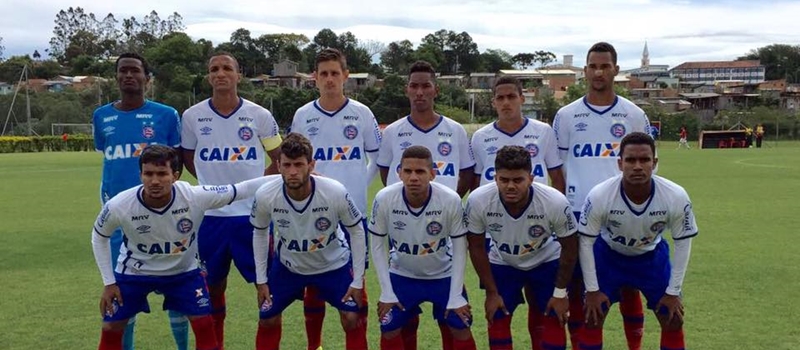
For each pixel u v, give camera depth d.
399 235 4.01
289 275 4.22
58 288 6.15
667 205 3.78
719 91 85.12
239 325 5.13
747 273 6.63
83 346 4.52
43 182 17.50
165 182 3.72
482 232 4.03
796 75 109.00
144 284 3.98
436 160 4.74
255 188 4.21
